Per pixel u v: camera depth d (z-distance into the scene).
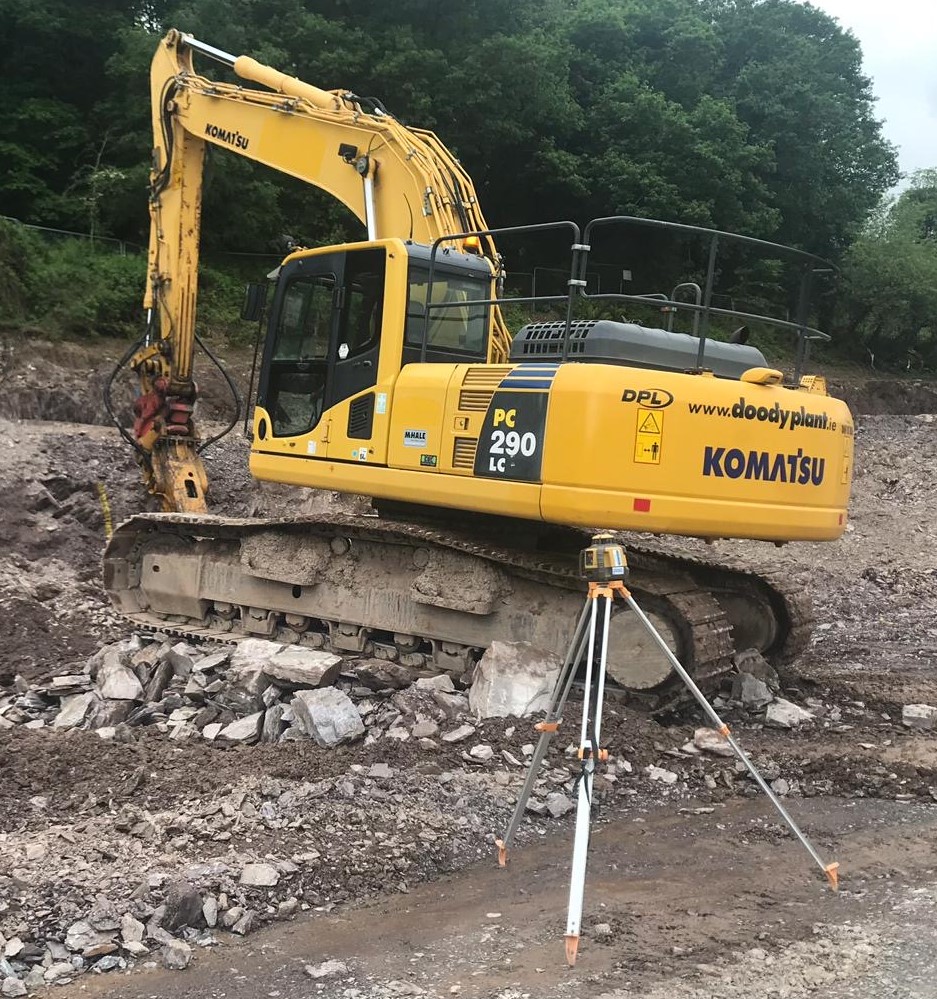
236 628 9.32
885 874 5.03
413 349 7.71
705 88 40.91
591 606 4.49
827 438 7.25
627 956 4.12
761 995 3.78
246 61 10.52
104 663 7.95
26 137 25.38
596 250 36.22
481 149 30.77
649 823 5.69
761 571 8.44
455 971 4.00
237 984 3.92
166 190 11.09
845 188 43.44
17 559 11.52
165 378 11.20
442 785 5.83
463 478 7.05
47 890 4.40
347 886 4.76
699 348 6.92
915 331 42.59
